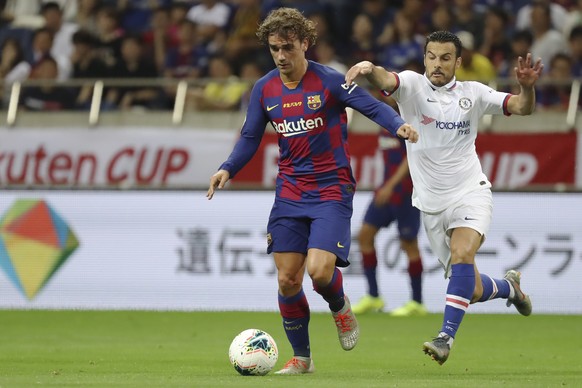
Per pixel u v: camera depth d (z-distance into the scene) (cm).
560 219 5038
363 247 4953
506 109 2800
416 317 4819
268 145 5419
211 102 5712
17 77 6594
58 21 6800
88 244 5481
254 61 6144
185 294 5356
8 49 6650
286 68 2595
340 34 6328
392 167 4828
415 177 2886
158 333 4181
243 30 6241
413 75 2838
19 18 7262
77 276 5481
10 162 5794
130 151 5656
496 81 5350
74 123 5762
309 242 2577
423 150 2847
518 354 3391
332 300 2648
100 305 5438
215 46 6412
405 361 3139
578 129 5216
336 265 2636
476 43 6094
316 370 2822
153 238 5416
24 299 5531
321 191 2616
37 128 5784
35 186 5622
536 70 2698
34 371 2789
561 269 5031
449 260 2914
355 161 5362
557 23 6203
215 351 3466
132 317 4922
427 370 2833
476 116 2848
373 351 3475
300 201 2625
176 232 5394
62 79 6612
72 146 5728
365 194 5259
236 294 5300
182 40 6388
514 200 5088
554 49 5928
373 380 2445
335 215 2594
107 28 6494
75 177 5709
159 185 5597
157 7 6550
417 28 6062
